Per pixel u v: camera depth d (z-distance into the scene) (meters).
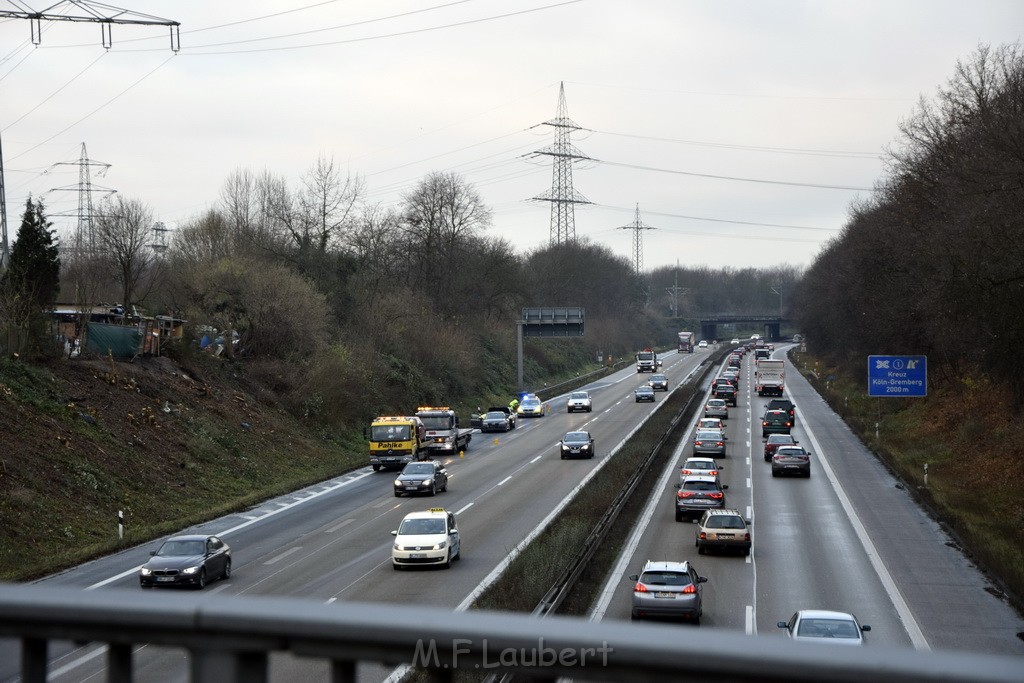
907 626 89.00
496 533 134.88
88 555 115.75
